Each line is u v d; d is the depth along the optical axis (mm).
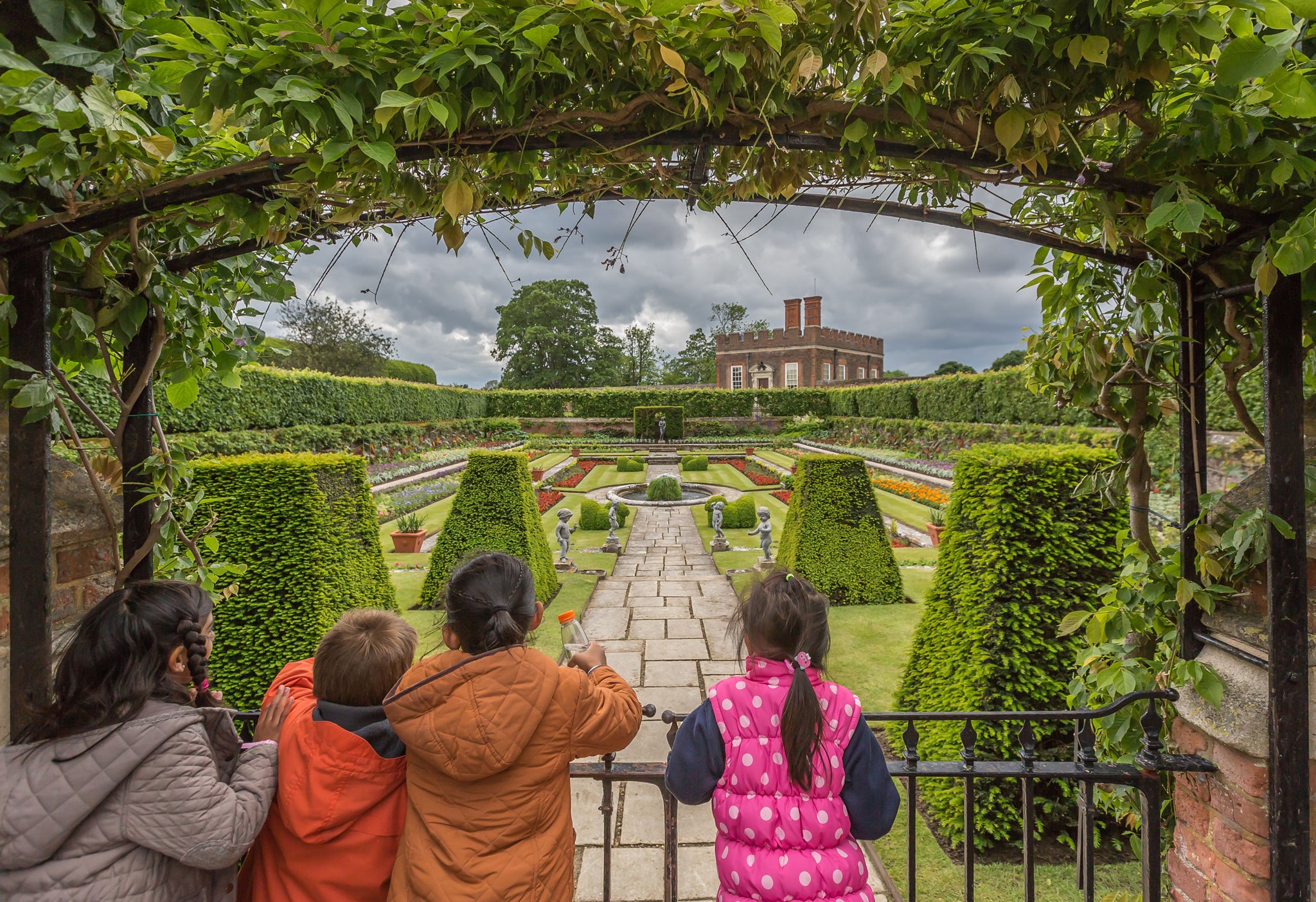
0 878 1012
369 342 35781
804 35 1425
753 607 1325
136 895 1054
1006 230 1896
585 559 9578
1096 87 1415
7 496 1555
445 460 22547
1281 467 1549
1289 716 1536
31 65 1219
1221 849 1733
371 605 4816
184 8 1543
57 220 1405
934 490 14031
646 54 1313
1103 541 3164
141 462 1878
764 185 1759
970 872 1755
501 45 1312
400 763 1246
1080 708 2340
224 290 2213
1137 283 1855
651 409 33562
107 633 1094
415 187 1570
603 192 1879
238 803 1125
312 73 1311
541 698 1152
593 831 3209
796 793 1237
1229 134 1385
